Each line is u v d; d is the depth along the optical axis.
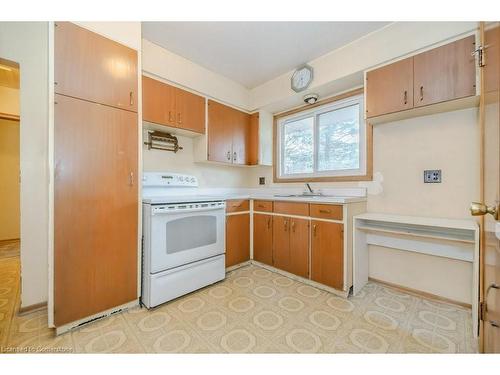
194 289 2.03
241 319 1.63
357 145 2.44
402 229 1.91
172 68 2.30
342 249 1.96
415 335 1.45
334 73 2.25
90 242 1.57
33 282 1.76
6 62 1.69
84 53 1.54
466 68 1.55
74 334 1.45
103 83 1.62
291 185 3.00
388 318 1.64
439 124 1.88
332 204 2.03
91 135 1.57
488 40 0.97
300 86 2.52
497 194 0.85
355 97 2.42
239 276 2.41
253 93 3.09
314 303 1.85
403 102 1.81
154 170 2.47
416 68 1.76
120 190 1.70
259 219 2.69
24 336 1.44
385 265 2.19
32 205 1.76
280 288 2.12
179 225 1.95
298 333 1.48
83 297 1.54
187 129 2.44
